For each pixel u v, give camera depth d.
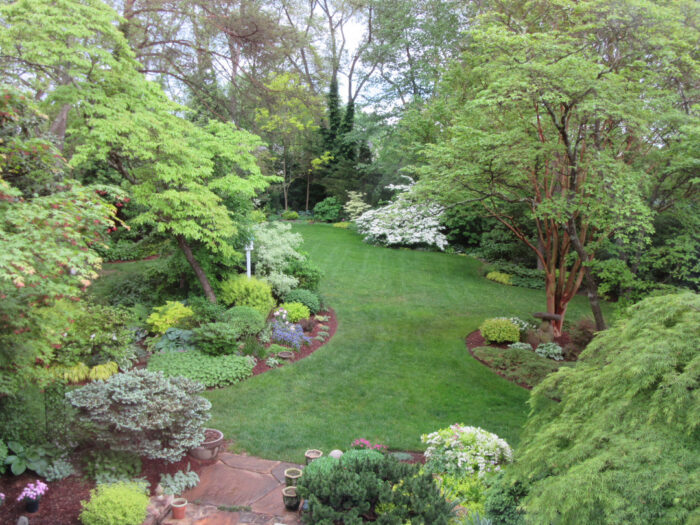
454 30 22.08
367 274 17.94
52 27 8.35
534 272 18.50
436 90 21.00
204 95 17.72
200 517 4.77
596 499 2.83
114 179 14.84
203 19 15.31
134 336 9.66
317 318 12.57
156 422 5.15
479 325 12.76
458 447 5.65
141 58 15.90
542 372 9.17
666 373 3.19
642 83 8.90
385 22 26.53
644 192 8.66
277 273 13.36
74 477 5.01
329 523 4.01
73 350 7.93
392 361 10.01
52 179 5.80
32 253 4.14
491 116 9.93
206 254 11.66
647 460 2.87
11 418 5.04
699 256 9.98
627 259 9.98
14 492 4.59
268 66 17.97
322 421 7.24
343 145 31.34
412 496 4.30
